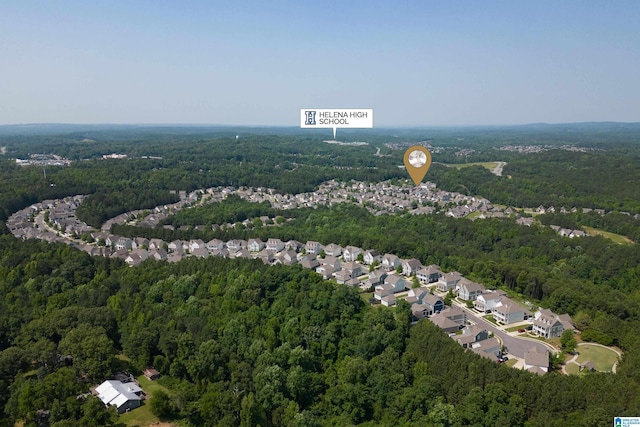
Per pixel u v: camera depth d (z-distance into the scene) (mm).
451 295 172625
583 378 107312
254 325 136375
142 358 124375
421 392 108438
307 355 123625
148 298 150875
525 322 153875
